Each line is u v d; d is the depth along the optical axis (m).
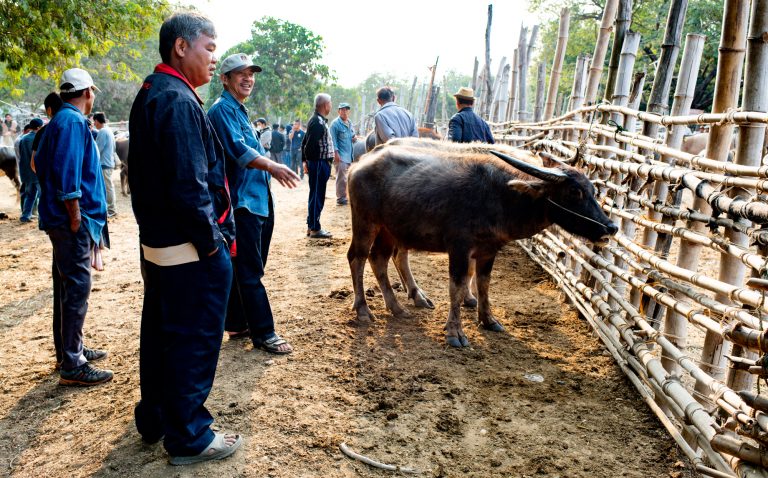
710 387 3.02
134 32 10.64
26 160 10.55
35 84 41.38
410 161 5.34
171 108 2.69
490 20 15.61
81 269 4.01
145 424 3.24
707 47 18.69
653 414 3.88
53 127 3.88
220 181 3.32
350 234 9.60
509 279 7.19
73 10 8.95
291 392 3.94
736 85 3.42
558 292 6.66
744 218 3.00
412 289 6.09
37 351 4.75
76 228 3.90
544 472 3.21
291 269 7.30
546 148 7.35
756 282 2.47
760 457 2.50
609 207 5.15
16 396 3.95
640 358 3.96
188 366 2.95
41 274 7.21
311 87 36.56
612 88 6.21
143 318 3.14
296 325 5.23
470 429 3.63
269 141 19.69
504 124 11.47
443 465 3.24
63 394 3.97
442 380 4.29
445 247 5.18
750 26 3.05
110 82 41.09
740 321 2.83
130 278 6.90
